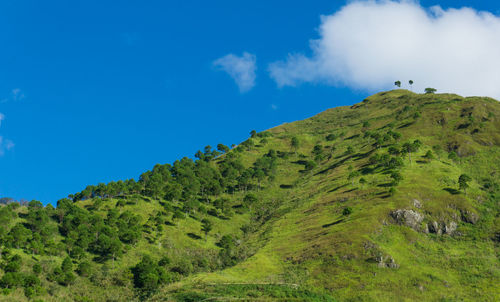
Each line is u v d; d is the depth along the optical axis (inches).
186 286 3937.0
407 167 6136.8
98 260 4953.3
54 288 4183.1
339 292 3673.7
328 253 4276.6
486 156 6407.5
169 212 6476.4
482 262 4067.4
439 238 4601.4
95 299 4202.8
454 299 3533.5
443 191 5255.9
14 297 3772.1
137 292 4333.2
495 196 5221.5
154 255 5260.8
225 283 3885.3
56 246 4916.3
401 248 4323.3
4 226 5083.7
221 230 6323.8
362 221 4709.6
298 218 5871.1
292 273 4119.1
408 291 3651.6
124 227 5595.5
